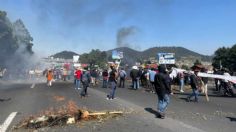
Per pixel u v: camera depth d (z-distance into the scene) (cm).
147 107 1936
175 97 2564
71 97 2472
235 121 1514
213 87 3872
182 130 1312
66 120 1446
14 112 1812
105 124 1427
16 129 1416
